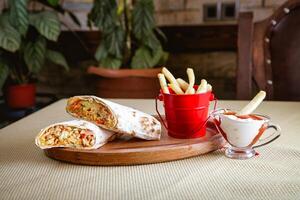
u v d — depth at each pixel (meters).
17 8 1.89
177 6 2.19
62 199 0.68
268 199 0.67
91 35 2.30
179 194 0.68
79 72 2.39
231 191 0.69
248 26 1.29
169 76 0.86
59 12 2.22
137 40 2.04
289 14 1.30
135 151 0.77
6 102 2.20
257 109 1.10
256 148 0.84
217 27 2.13
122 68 2.05
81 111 0.82
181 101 0.83
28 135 0.93
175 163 0.78
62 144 0.79
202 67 2.21
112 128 0.81
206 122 0.87
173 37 2.21
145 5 1.92
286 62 1.30
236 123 0.79
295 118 1.02
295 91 1.30
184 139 0.84
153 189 0.70
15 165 0.79
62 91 2.44
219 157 0.80
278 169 0.76
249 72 1.28
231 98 2.20
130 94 1.90
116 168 0.77
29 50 2.01
